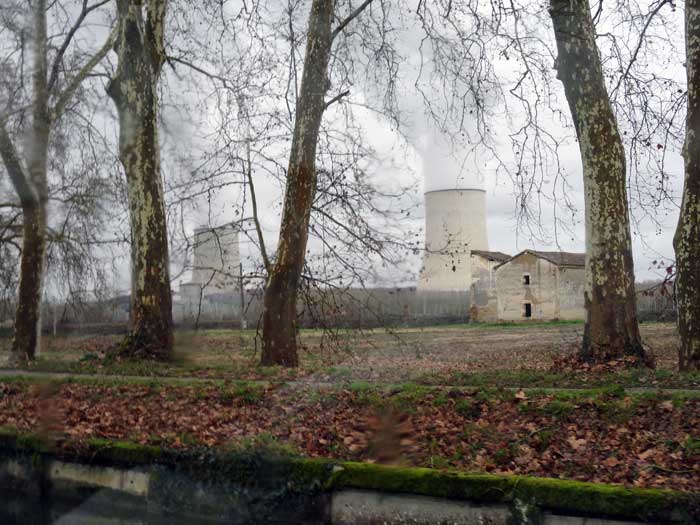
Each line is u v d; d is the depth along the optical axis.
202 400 8.92
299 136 13.44
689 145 10.95
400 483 5.71
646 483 5.51
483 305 43.47
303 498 6.05
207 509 6.37
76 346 11.34
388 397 8.10
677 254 11.09
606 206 12.45
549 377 10.42
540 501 5.29
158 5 13.62
